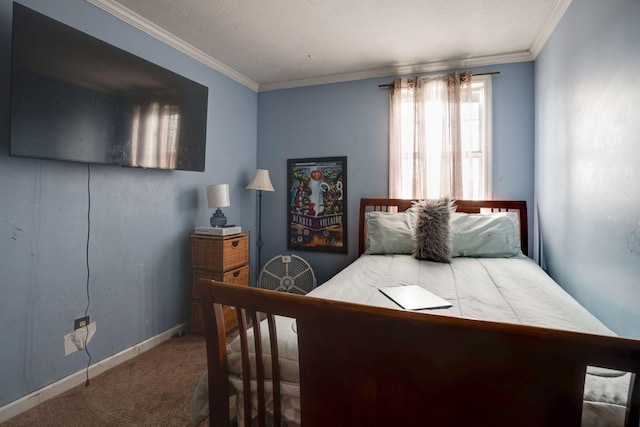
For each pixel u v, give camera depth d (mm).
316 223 3289
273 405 911
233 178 3133
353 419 777
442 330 666
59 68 1565
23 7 1418
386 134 3041
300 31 2330
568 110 1914
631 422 587
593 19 1584
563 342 591
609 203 1442
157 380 1876
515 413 645
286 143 3393
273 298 823
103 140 1784
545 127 2357
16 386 1574
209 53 2688
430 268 2068
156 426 1497
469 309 1334
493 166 2762
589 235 1650
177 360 2109
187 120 2361
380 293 1579
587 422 731
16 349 1574
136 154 1984
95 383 1842
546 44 2326
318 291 1616
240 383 1017
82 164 1857
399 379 724
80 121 1666
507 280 1753
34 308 1643
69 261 1797
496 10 2062
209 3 1991
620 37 1334
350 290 1633
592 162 1606
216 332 934
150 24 2205
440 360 686
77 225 1835
